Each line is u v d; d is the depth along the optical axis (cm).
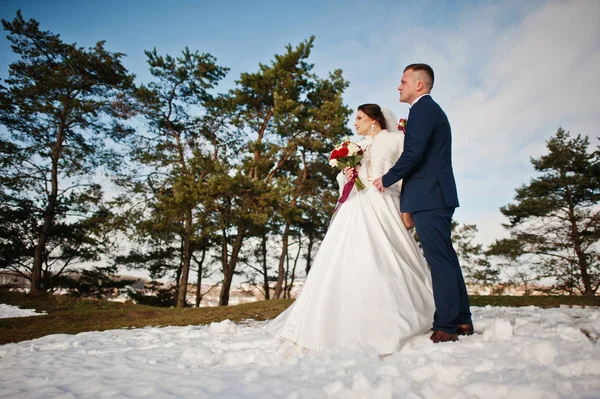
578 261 1948
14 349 351
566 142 2042
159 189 1794
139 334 426
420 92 276
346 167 291
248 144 1712
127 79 1828
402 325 230
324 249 274
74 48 1800
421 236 252
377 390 144
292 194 1716
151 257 2139
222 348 281
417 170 262
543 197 2006
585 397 125
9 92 1677
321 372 180
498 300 729
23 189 1808
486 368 165
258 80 1862
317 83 1994
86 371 230
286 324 256
